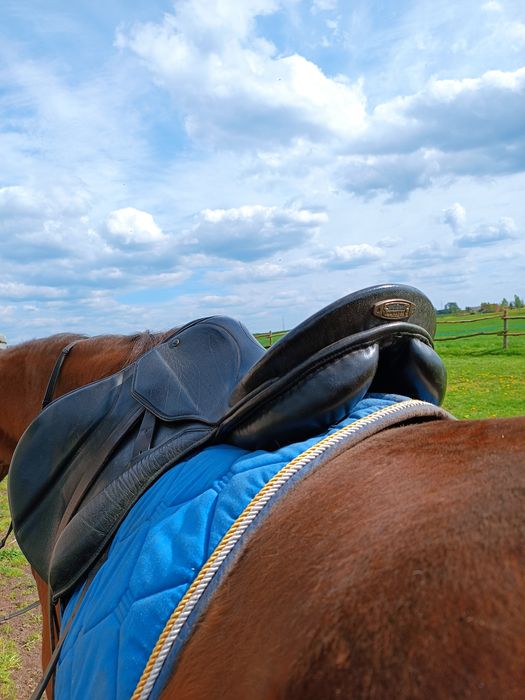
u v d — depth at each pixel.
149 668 0.78
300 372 1.04
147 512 1.08
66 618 1.20
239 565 0.79
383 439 0.93
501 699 0.45
